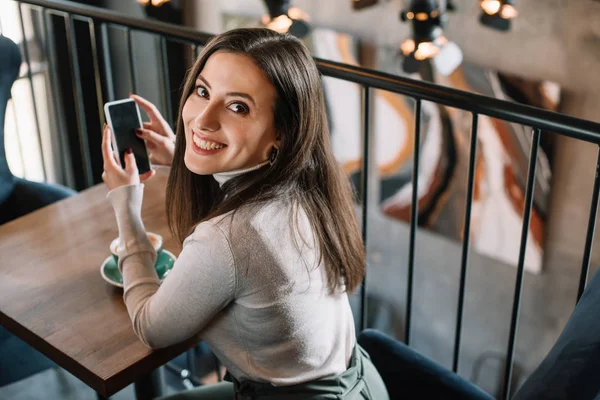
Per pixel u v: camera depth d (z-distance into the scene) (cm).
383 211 726
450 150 644
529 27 547
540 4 534
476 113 168
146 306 140
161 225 189
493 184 634
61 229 188
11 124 614
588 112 543
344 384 142
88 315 157
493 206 646
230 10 648
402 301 774
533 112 158
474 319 727
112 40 688
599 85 528
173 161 153
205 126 130
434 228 696
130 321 155
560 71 545
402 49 555
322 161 139
